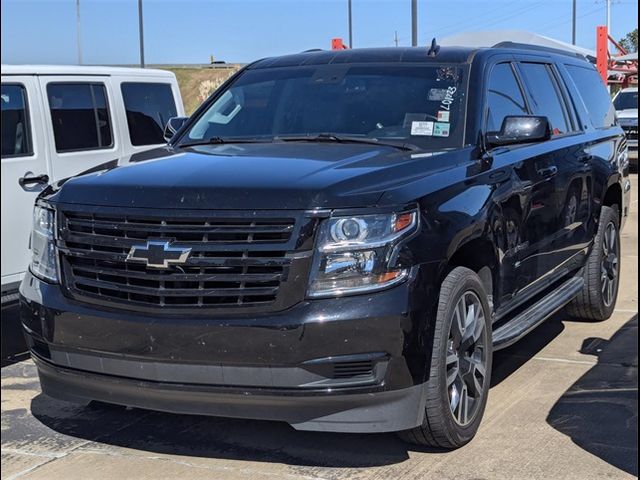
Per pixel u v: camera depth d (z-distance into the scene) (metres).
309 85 5.29
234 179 3.72
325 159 4.13
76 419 4.72
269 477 3.84
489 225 4.27
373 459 4.00
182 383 3.61
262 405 3.54
